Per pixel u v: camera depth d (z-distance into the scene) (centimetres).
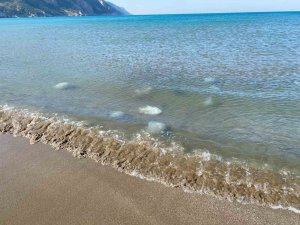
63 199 669
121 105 1242
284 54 2331
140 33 4794
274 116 1091
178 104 1241
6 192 702
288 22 7394
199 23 7781
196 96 1330
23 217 616
